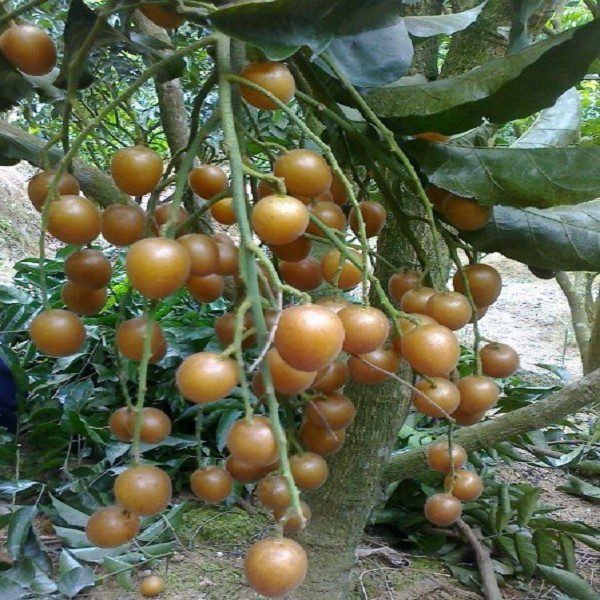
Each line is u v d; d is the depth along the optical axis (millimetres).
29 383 979
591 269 360
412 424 976
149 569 697
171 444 863
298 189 295
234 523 792
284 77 296
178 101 703
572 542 692
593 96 1480
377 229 379
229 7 259
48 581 642
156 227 345
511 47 383
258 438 250
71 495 806
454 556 746
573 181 328
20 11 333
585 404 618
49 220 304
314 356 229
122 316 341
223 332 335
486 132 403
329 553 545
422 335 287
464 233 367
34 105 1041
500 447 884
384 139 355
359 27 278
